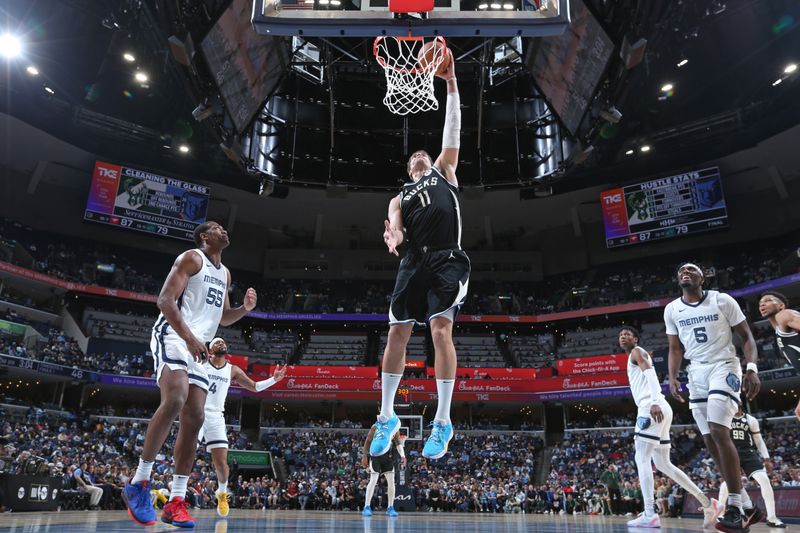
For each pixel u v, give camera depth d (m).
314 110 31.56
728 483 4.59
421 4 5.25
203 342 4.26
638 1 18.08
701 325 5.15
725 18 23.97
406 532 3.71
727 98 29.83
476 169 31.83
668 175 35.12
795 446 24.56
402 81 6.59
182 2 17.89
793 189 35.66
